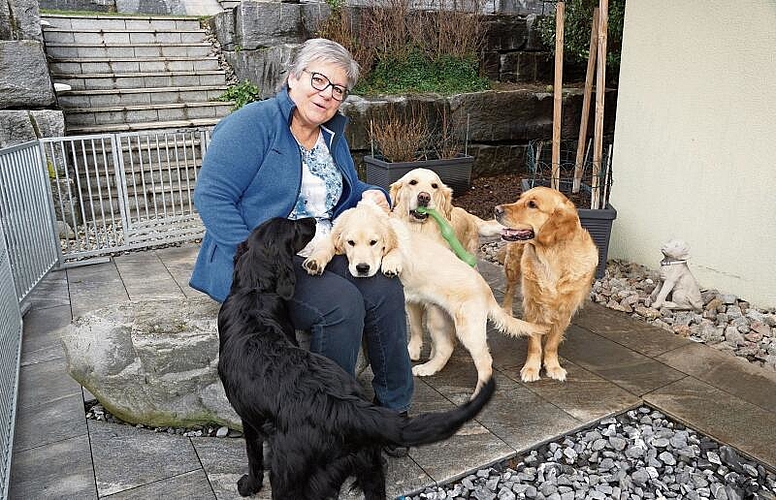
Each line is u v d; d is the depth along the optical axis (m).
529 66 8.66
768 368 3.09
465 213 3.78
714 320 3.75
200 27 8.85
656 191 4.54
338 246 2.35
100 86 7.23
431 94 7.13
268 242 1.99
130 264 4.98
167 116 7.18
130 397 2.54
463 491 2.19
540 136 7.65
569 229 2.87
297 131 2.47
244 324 1.87
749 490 2.18
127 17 8.41
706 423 2.57
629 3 4.51
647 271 4.65
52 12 8.29
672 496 2.18
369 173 6.64
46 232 4.59
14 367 2.83
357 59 7.13
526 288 3.03
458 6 8.11
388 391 2.40
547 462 2.36
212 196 2.22
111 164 6.49
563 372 2.98
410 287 2.64
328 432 1.60
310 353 1.79
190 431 2.58
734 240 4.04
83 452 2.40
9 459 2.21
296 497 1.66
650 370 3.06
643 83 4.50
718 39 3.92
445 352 3.04
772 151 3.72
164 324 2.51
